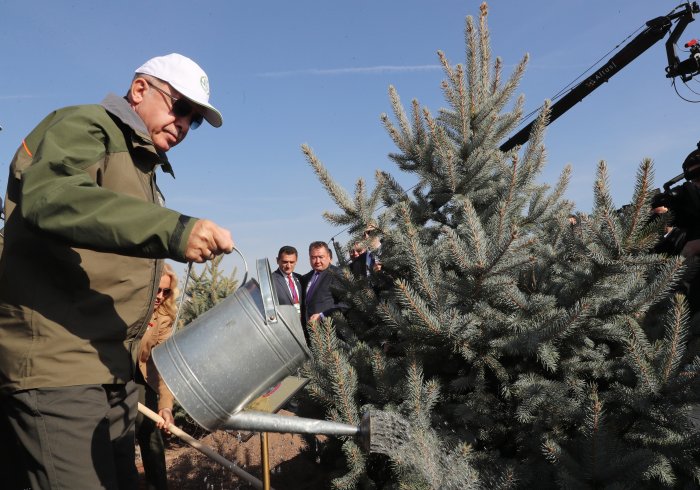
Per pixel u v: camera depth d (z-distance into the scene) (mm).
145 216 1493
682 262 2527
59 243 1675
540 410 2709
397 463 2527
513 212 3268
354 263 3762
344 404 2812
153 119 1956
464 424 2838
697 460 2539
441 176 3473
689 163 3613
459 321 2697
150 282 1945
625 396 2523
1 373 1724
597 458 2369
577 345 2881
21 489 2006
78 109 1753
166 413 3264
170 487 3986
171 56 1994
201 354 1646
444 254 3018
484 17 3904
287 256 6465
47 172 1547
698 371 2340
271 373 1692
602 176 2494
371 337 3469
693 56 6715
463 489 2285
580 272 2773
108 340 1818
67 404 1704
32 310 1702
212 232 1521
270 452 4469
